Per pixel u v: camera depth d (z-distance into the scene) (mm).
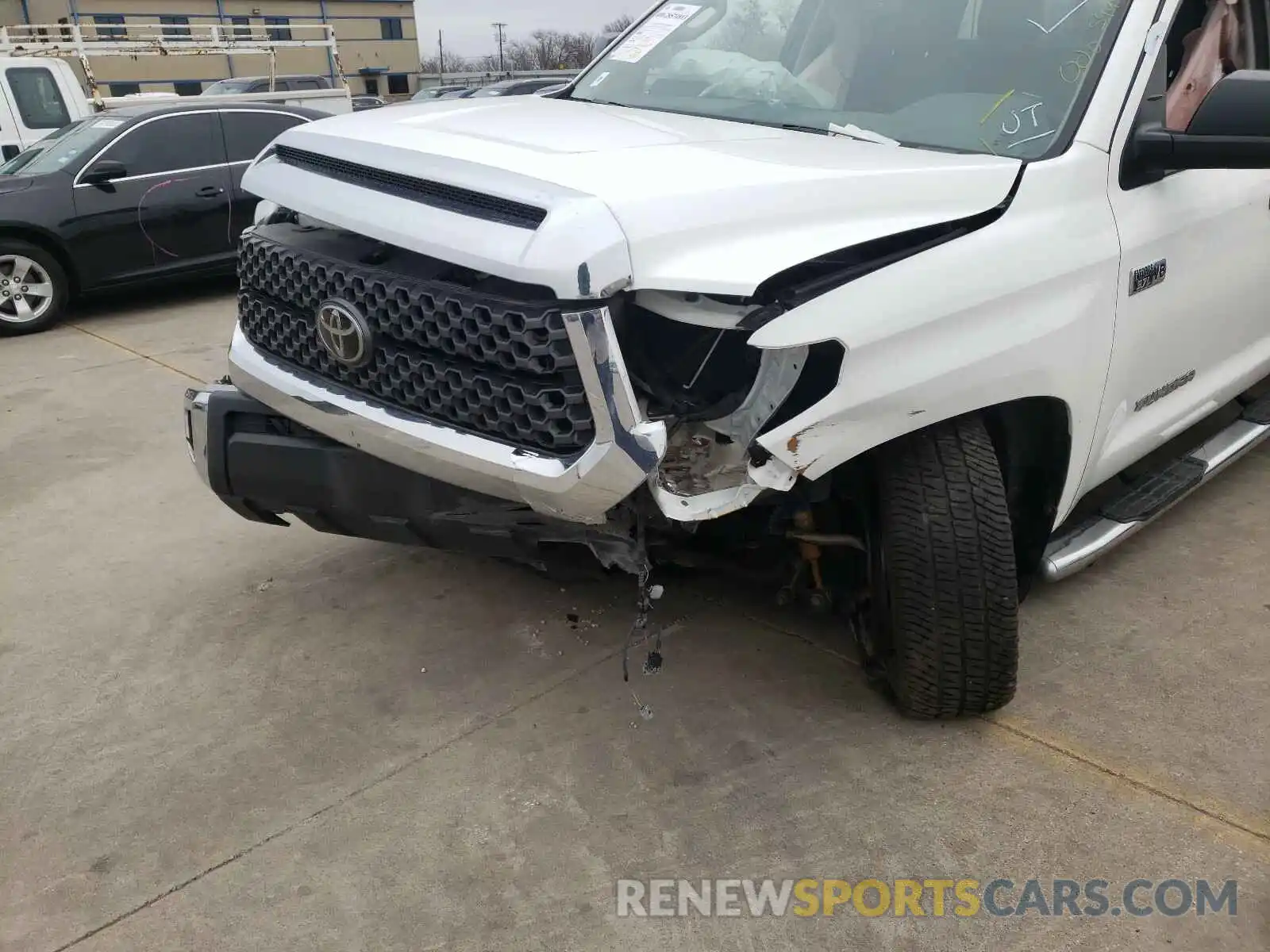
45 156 7914
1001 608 2463
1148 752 2605
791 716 2764
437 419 2287
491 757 2625
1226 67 3355
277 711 2838
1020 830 2354
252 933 2119
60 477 4516
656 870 2256
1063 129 2627
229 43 14055
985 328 2322
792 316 2035
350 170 2420
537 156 2215
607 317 1979
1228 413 4547
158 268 8047
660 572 3246
